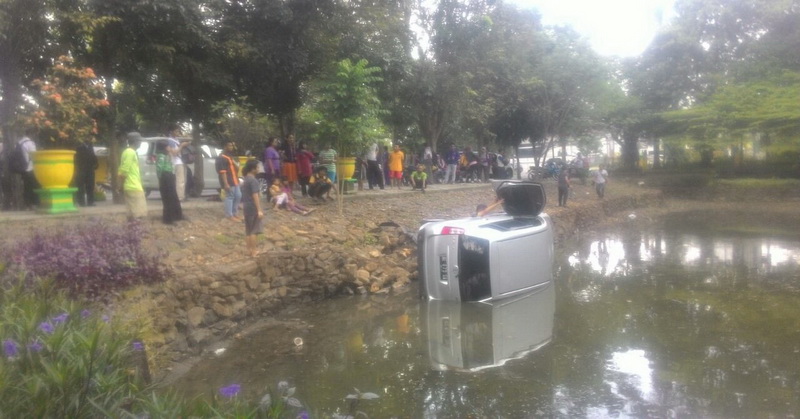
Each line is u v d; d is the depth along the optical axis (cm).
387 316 1002
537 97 3356
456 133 3400
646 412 601
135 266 836
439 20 2466
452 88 2517
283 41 1722
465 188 2422
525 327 923
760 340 837
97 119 1380
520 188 1210
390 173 2278
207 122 1800
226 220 1282
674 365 739
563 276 1340
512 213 1235
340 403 629
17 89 1212
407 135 3141
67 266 739
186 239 1094
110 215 1139
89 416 311
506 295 1115
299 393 659
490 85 2878
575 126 3559
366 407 621
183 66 1553
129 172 1091
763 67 3594
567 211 2194
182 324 819
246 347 834
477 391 661
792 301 1064
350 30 1956
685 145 3750
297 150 1756
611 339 853
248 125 1730
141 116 2177
